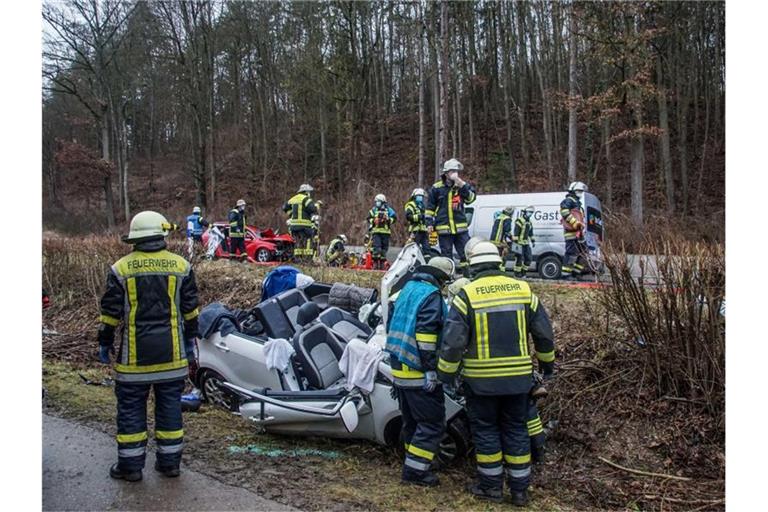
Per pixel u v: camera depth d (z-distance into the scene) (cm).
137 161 4822
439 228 906
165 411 396
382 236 1298
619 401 508
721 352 469
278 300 585
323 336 541
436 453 426
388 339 421
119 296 382
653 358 510
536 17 3048
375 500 387
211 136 3528
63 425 491
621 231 693
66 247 1067
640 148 2075
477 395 392
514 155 3120
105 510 349
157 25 3450
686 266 496
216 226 1559
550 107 2811
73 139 4378
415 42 2970
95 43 3475
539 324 399
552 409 515
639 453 465
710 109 2983
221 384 521
